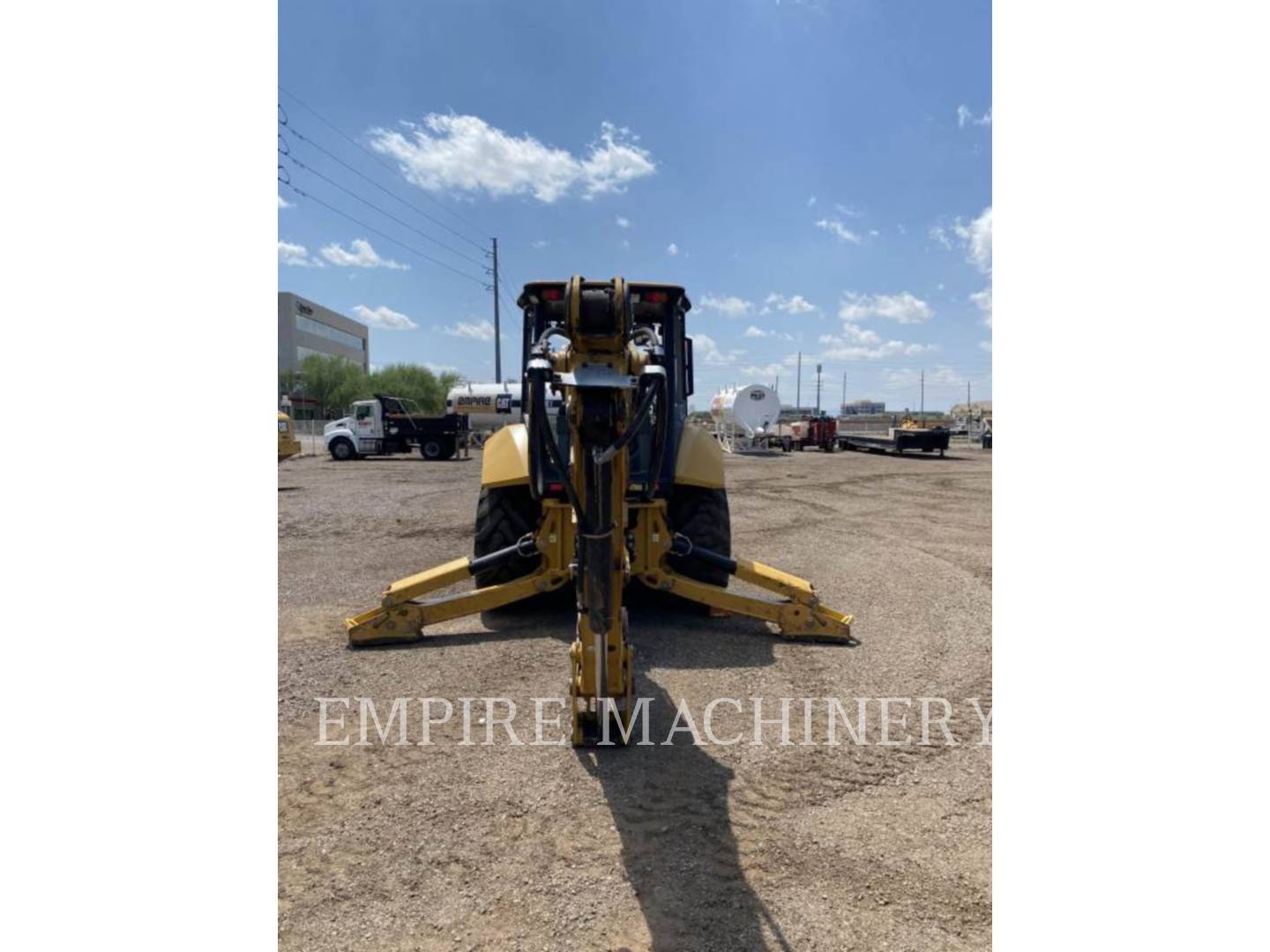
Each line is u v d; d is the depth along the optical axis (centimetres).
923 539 821
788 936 195
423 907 207
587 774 279
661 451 260
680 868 223
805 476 1680
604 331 254
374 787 269
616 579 284
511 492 494
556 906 207
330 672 382
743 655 411
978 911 205
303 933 197
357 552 715
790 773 280
